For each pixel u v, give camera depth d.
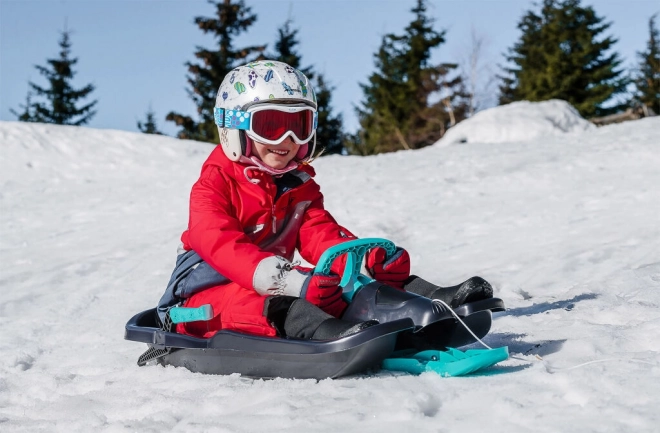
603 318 2.91
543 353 2.37
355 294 2.40
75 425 1.98
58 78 33.69
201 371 2.48
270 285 2.33
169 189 10.17
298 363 2.18
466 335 2.36
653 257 4.37
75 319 4.19
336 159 12.55
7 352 3.37
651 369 1.97
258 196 2.63
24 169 12.19
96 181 11.41
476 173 9.54
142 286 5.14
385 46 34.62
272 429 1.76
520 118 17.45
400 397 1.90
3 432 1.99
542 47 35.47
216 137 28.92
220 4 30.31
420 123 33.12
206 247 2.46
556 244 5.25
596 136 12.27
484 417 1.70
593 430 1.56
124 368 2.77
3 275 5.69
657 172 7.97
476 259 5.09
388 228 6.64
